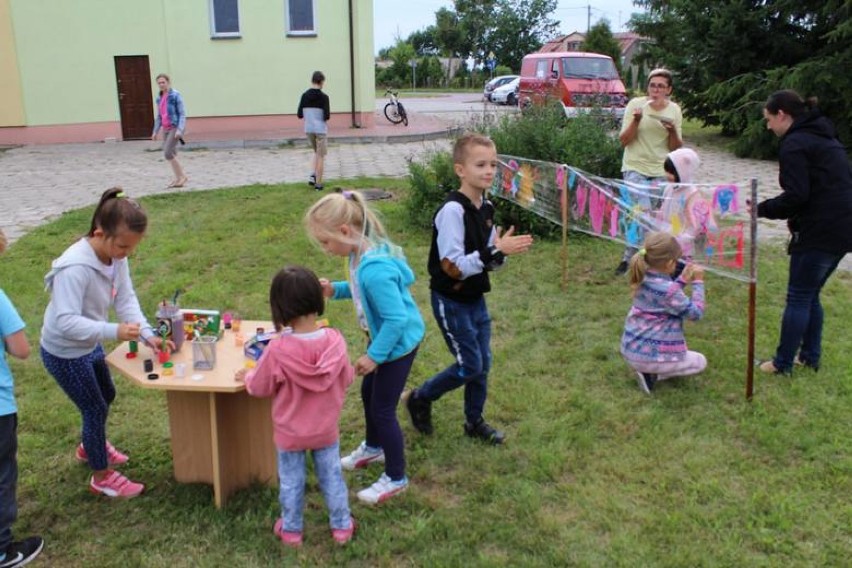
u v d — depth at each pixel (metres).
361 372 3.21
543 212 6.58
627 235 5.47
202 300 6.27
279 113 19.11
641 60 19.67
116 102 18.38
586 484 3.58
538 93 10.07
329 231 3.19
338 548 3.15
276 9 18.42
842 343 5.15
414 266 7.18
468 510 3.40
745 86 15.24
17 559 3.04
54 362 3.26
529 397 4.48
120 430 4.18
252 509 3.42
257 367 2.99
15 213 9.89
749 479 3.59
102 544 3.20
